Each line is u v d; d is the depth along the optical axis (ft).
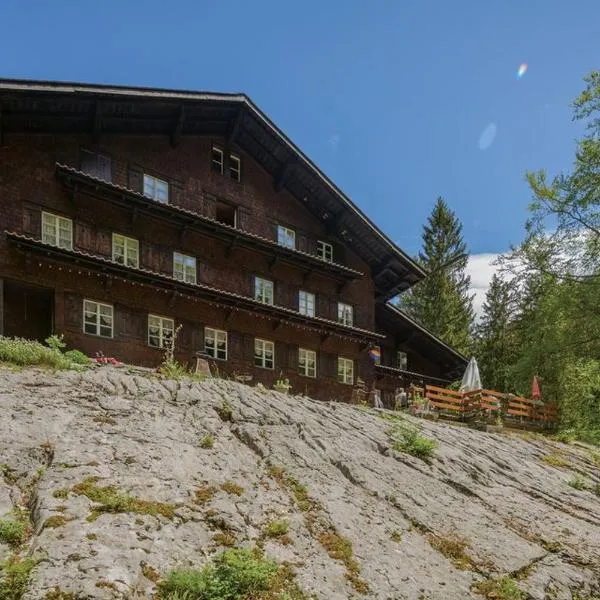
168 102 90.02
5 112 78.28
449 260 205.26
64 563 29.60
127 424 46.29
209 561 33.45
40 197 81.35
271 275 106.11
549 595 41.47
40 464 38.42
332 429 59.62
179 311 91.97
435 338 138.21
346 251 119.85
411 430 63.82
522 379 129.18
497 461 68.59
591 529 54.95
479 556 43.60
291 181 111.04
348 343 114.93
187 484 40.11
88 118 85.97
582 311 106.01
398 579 37.42
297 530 39.19
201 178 99.55
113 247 87.45
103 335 83.46
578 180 101.71
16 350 57.62
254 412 56.65
